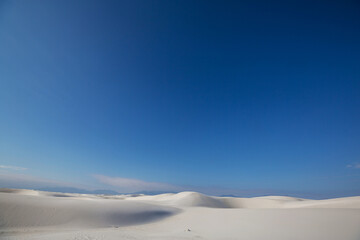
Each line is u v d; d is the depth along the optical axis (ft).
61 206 85.66
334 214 67.21
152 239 47.65
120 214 91.25
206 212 115.44
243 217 83.92
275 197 301.63
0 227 59.67
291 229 56.44
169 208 132.87
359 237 44.45
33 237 48.37
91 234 53.36
